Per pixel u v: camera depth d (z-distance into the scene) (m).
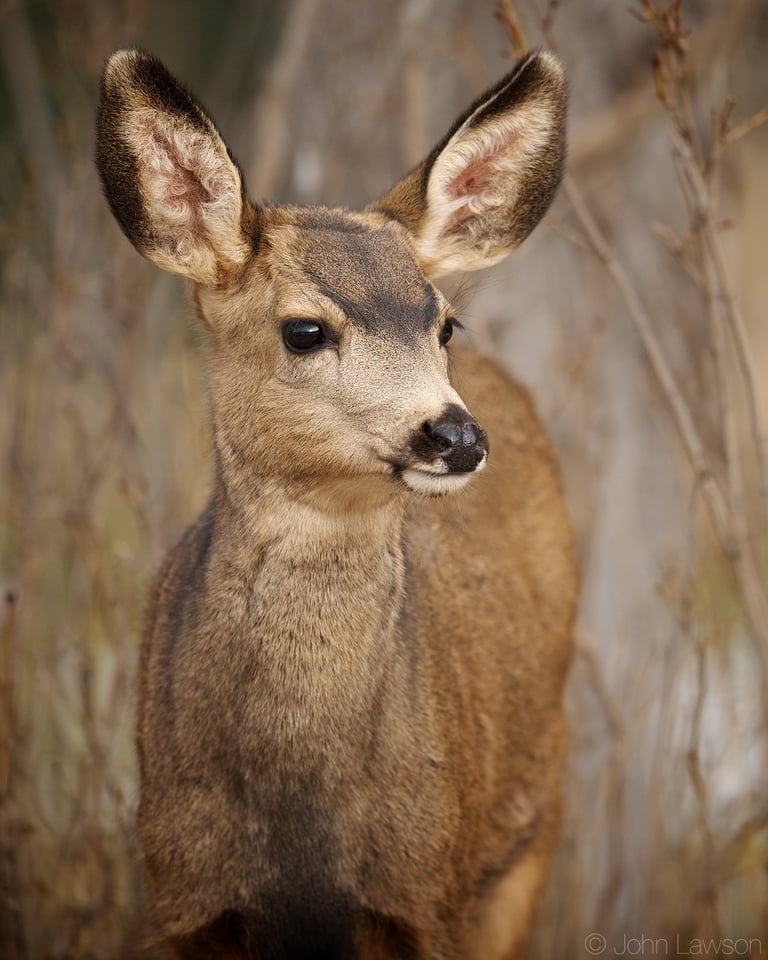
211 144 8.59
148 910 8.99
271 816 8.46
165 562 9.68
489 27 15.16
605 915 11.82
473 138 9.46
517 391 11.31
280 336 8.42
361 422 8.17
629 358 14.73
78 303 13.45
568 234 10.66
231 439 8.64
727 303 10.15
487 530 10.45
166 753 8.69
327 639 8.40
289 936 8.69
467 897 9.27
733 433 10.33
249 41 18.56
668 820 12.11
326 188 14.84
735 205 15.55
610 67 15.08
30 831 10.73
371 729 8.50
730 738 12.56
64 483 13.02
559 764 11.17
